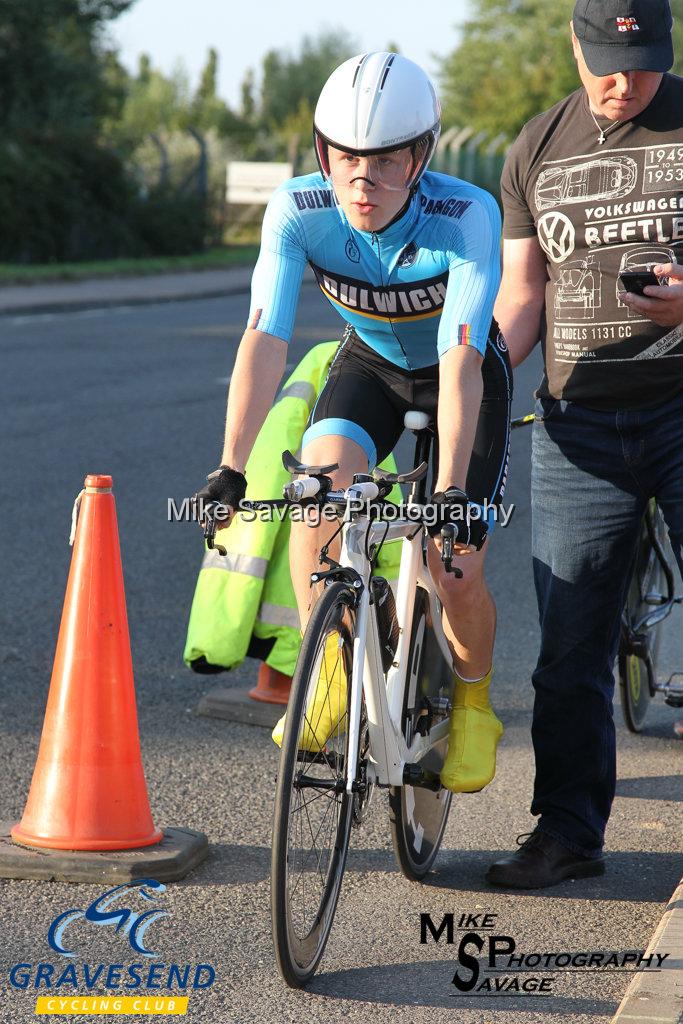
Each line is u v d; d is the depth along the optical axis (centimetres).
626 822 591
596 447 521
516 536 1139
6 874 516
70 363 2072
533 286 543
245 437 462
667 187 492
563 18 9000
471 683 538
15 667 773
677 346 503
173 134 5416
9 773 618
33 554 1020
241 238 5759
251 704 713
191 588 953
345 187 457
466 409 455
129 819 531
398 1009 423
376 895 514
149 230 4469
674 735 714
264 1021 414
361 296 507
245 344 479
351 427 521
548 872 522
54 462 1350
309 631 424
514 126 8994
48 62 4334
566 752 533
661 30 477
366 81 445
